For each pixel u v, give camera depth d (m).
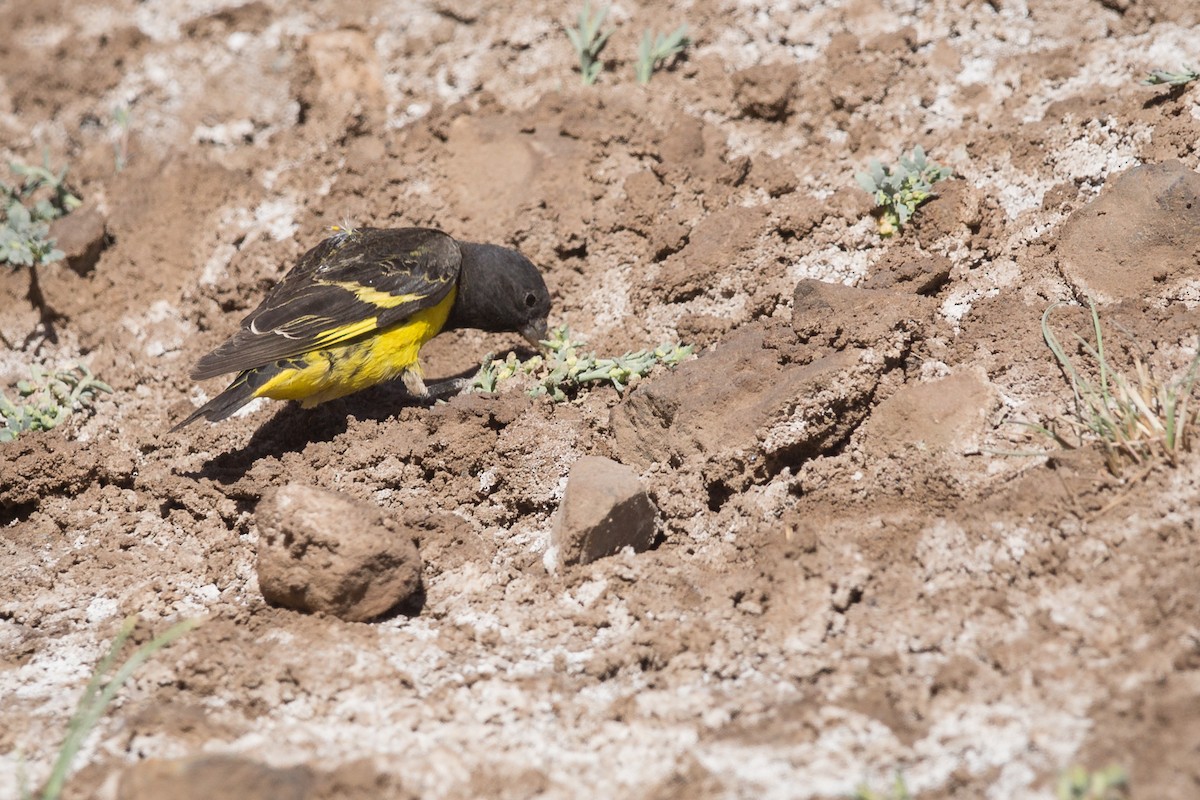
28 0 17.62
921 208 12.52
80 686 9.25
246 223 14.52
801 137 14.10
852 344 10.88
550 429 11.23
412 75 15.86
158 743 8.31
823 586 9.21
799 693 8.48
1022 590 8.95
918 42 14.60
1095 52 13.77
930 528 9.58
